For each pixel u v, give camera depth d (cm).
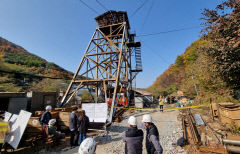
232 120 553
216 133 542
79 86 1248
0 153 427
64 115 696
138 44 1756
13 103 1013
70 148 506
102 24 1645
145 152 453
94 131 746
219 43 638
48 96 1223
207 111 992
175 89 4162
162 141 543
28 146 534
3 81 2192
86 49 1431
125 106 1596
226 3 575
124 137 278
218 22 646
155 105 2134
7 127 438
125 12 1553
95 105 718
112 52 1334
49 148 511
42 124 542
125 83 1543
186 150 440
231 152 338
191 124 656
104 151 486
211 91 1280
